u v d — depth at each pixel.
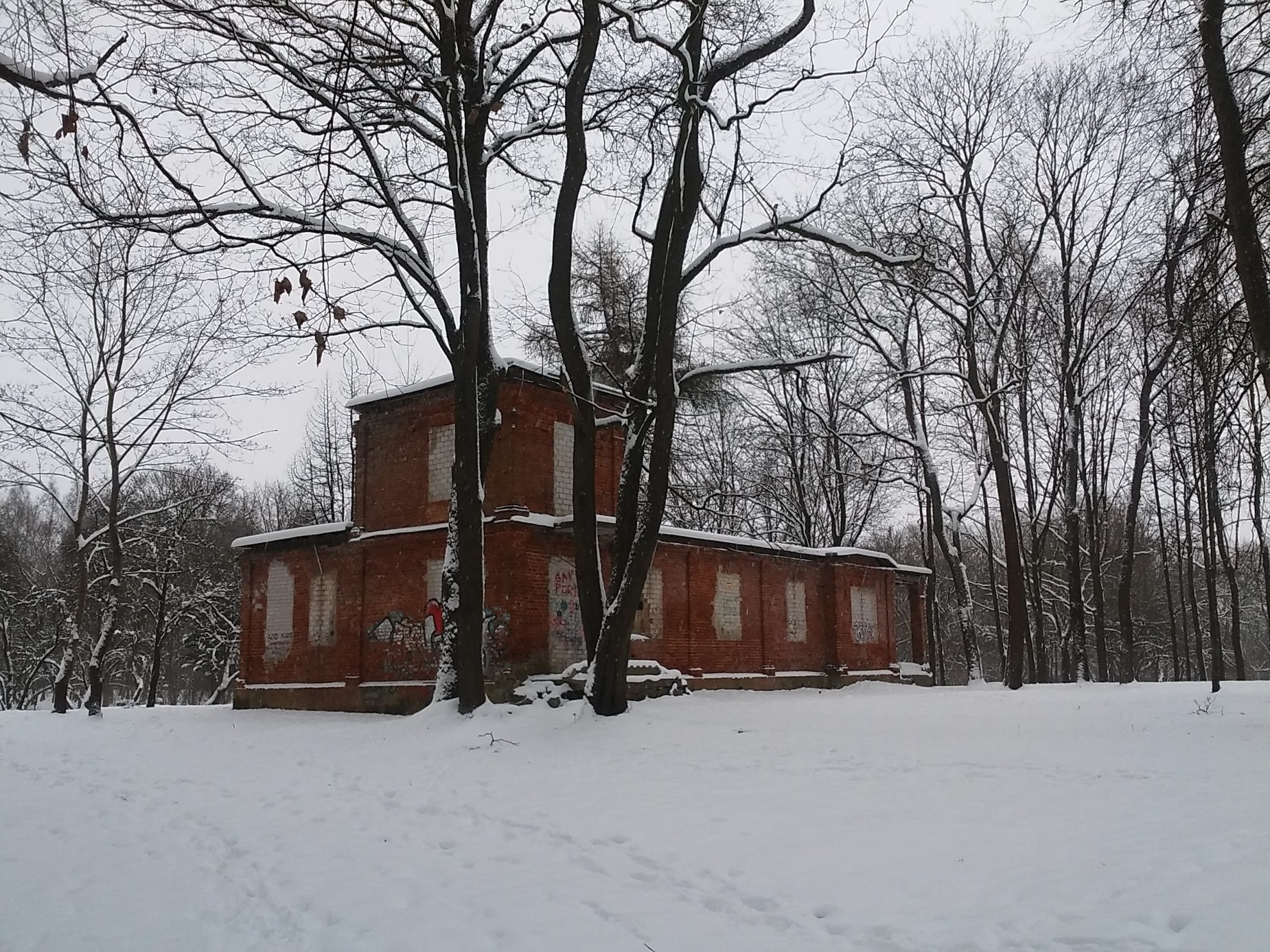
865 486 47.25
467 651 17.44
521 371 23.62
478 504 17.69
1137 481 31.42
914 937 5.68
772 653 31.00
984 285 30.31
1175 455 30.09
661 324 17.55
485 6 19.06
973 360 29.62
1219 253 13.66
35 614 47.41
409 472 25.19
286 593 27.53
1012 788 9.85
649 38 16.48
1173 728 13.77
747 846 8.09
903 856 7.40
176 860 8.95
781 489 47.91
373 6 13.84
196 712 27.50
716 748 14.01
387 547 25.12
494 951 5.89
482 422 19.28
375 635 25.08
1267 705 16.95
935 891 6.49
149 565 41.91
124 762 16.44
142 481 46.66
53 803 12.62
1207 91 13.83
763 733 15.21
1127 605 31.38
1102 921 5.61
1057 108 33.50
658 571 27.09
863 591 35.81
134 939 6.46
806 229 18.47
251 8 15.05
